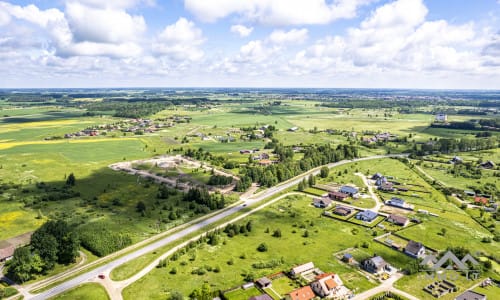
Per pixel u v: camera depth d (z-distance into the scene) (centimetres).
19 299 9294
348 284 10044
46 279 10306
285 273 10588
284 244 12644
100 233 12538
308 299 9288
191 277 10356
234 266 11006
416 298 9425
